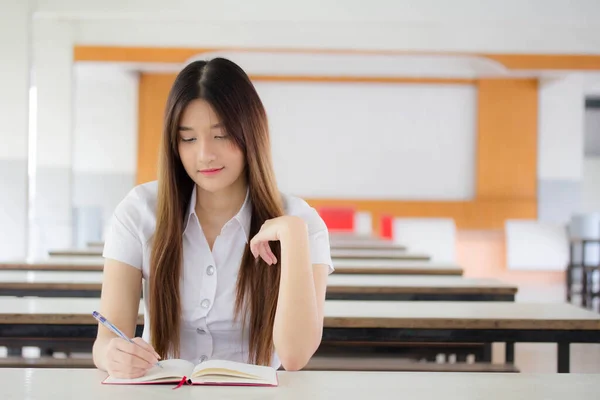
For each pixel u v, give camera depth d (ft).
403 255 14.16
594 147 40.70
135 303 4.94
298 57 31.96
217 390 3.72
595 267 21.49
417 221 25.31
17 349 9.49
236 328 4.96
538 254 28.96
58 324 6.17
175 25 26.99
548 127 35.91
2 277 9.53
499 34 27.17
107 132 36.22
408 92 37.47
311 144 37.52
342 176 37.60
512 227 29.12
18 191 19.70
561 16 20.63
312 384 3.88
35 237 24.80
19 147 19.74
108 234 4.98
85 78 35.70
